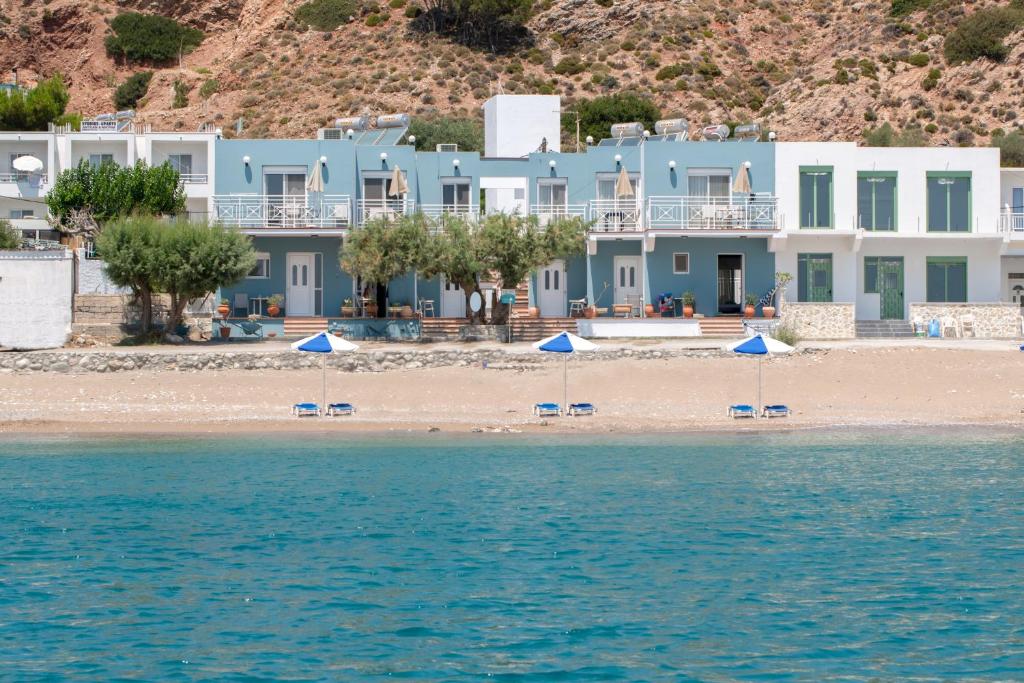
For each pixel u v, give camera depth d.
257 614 54.78
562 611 55.12
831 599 56.53
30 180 168.00
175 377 120.69
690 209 150.00
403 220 136.62
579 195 152.50
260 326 141.12
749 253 150.50
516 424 107.94
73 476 85.50
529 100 172.00
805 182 151.62
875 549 65.12
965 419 110.56
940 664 48.56
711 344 131.50
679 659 49.16
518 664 48.69
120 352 123.50
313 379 121.00
